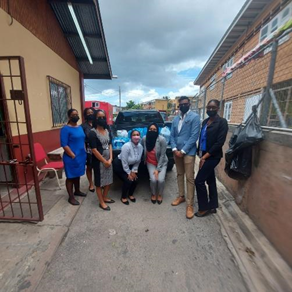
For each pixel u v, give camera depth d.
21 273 1.74
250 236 2.26
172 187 3.96
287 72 3.33
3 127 3.15
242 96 6.00
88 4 4.64
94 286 1.64
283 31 2.10
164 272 1.80
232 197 3.29
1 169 3.42
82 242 2.21
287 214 1.79
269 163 2.12
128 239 2.28
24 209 2.87
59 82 5.57
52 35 5.10
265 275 1.73
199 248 2.14
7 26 3.21
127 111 5.21
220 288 1.64
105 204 3.02
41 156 3.89
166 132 4.12
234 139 2.71
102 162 2.81
